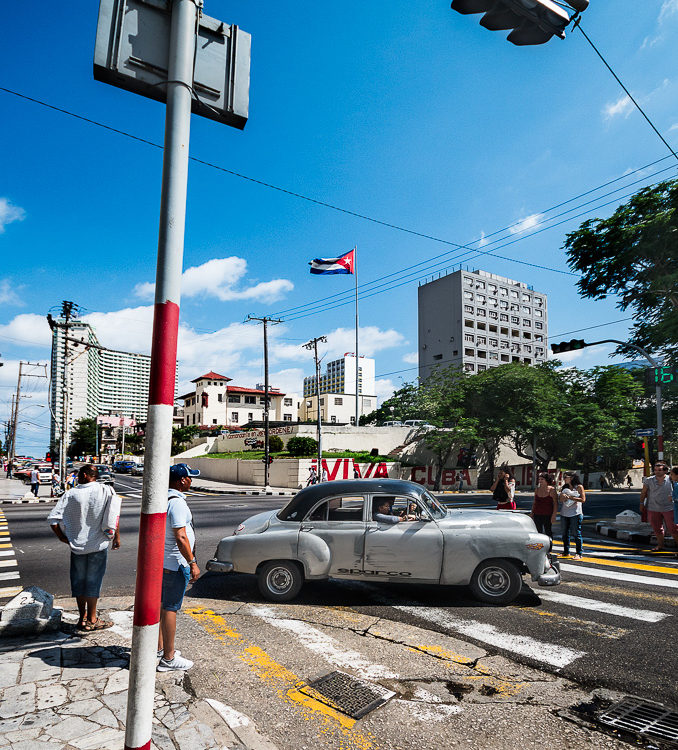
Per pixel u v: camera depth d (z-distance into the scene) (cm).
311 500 705
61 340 2980
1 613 496
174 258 221
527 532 669
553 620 593
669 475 1092
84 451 8738
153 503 211
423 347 9444
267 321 3397
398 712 370
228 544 694
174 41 230
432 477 3472
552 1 393
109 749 291
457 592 722
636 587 749
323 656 475
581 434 3503
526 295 9700
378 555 669
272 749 311
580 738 340
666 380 1558
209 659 460
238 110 254
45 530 1354
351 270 3189
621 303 1861
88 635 500
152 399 214
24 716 329
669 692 407
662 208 1620
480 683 423
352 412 7394
